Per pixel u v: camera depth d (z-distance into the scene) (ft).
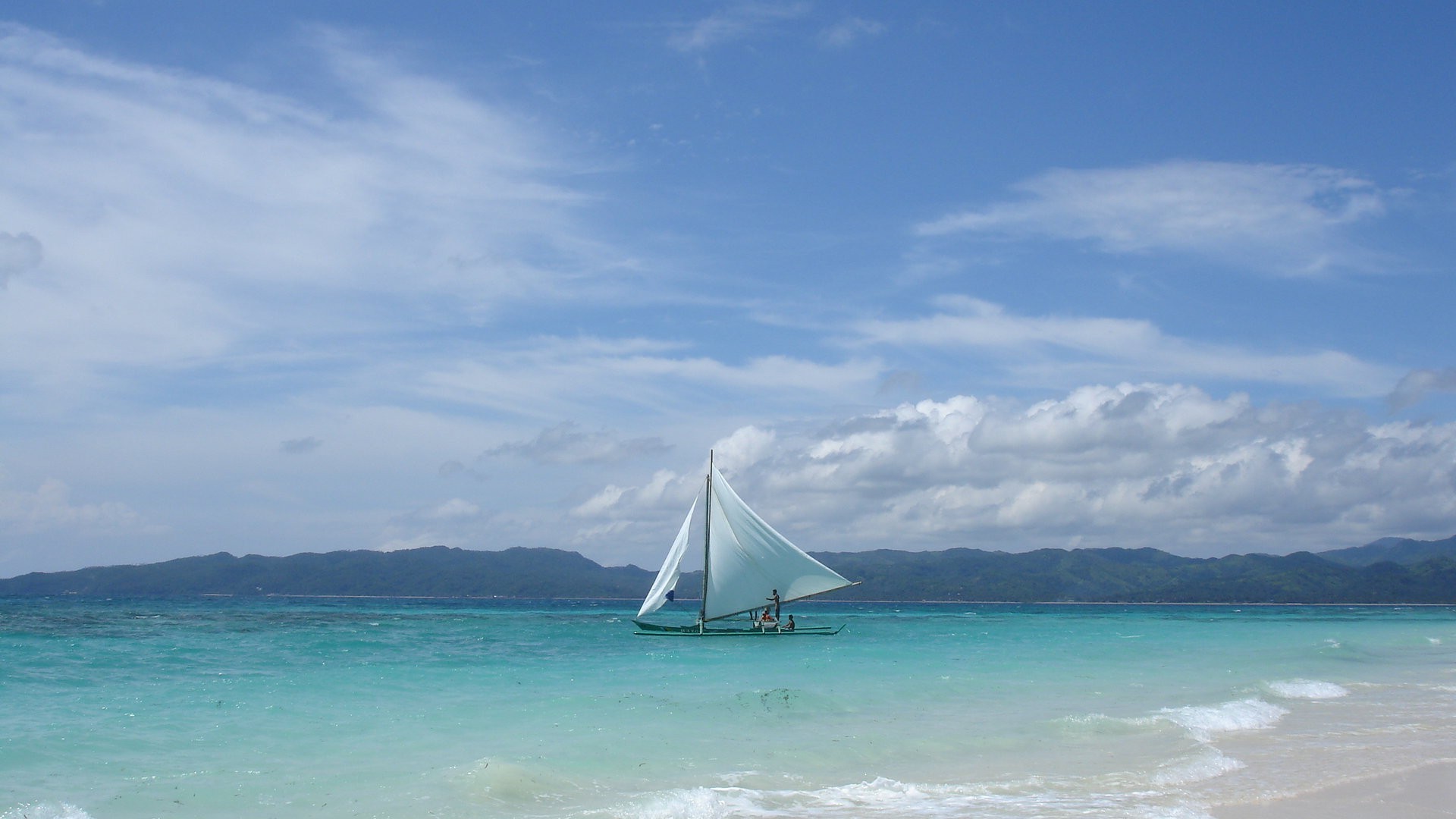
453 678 89.15
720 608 171.12
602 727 61.57
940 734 61.21
